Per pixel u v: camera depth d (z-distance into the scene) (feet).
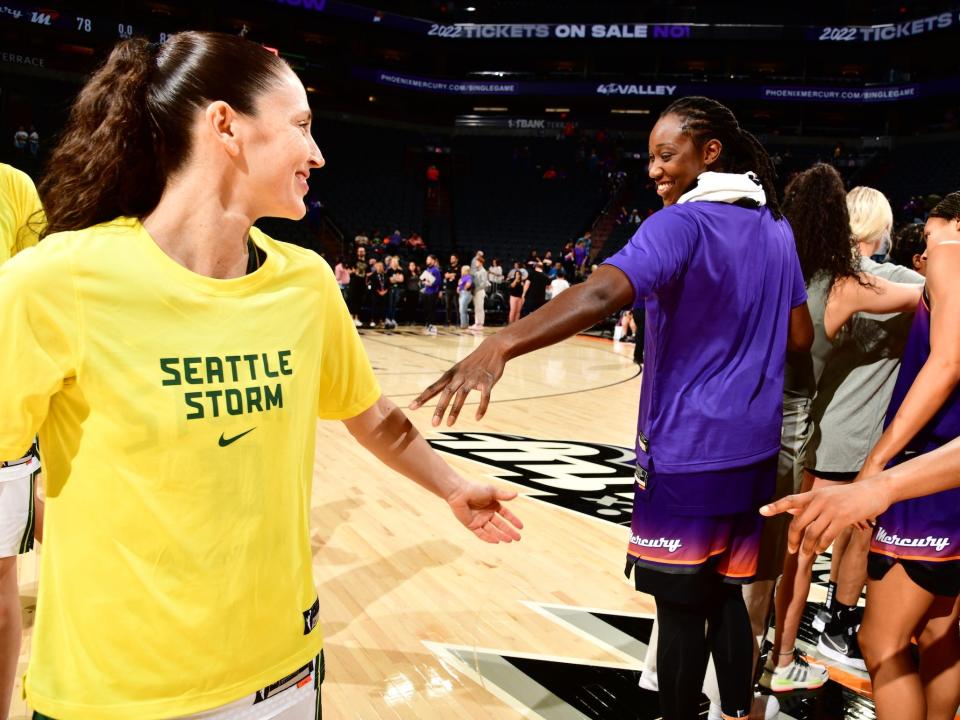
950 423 5.50
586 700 7.11
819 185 6.37
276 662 3.31
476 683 7.35
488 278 51.65
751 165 5.49
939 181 66.18
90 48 64.95
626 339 43.57
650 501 5.20
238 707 3.20
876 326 6.93
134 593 2.96
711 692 6.32
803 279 6.04
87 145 3.02
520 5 79.10
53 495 3.00
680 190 5.48
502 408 21.97
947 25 67.87
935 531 5.41
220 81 2.98
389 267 47.52
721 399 4.97
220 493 3.04
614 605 9.13
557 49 80.18
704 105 5.29
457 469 14.93
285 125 3.11
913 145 72.95
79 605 2.97
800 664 7.61
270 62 3.12
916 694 5.60
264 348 3.16
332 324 3.67
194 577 3.01
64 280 2.79
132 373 2.87
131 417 2.88
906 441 4.89
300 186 3.25
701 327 4.91
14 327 2.72
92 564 2.95
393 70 77.61
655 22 75.72
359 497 13.01
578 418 20.83
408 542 10.98
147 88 3.04
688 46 78.18
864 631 5.84
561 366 31.78
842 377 7.14
